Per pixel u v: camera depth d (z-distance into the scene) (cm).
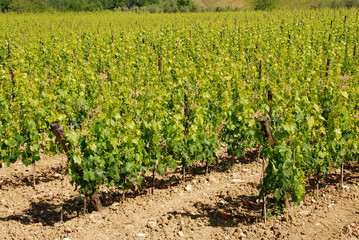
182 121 690
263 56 1360
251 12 4862
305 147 573
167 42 1816
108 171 560
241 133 698
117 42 1772
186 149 643
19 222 546
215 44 1728
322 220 525
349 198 579
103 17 4706
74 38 1888
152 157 621
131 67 1213
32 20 4206
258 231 505
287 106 719
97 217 560
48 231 522
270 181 525
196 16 4459
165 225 529
